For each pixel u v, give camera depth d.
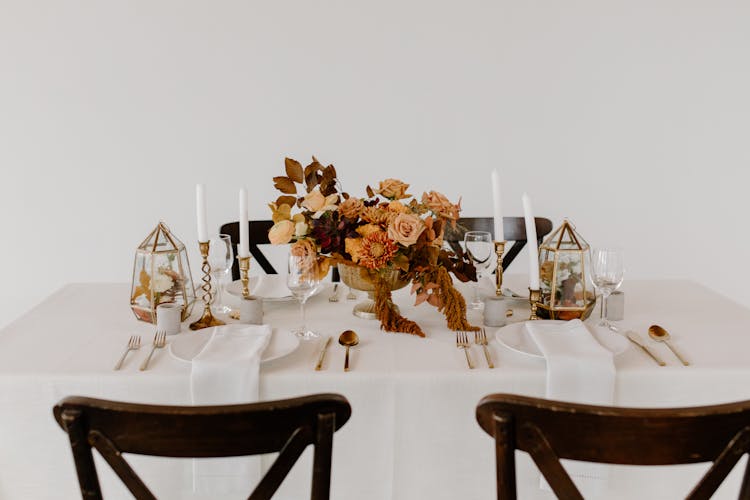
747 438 0.91
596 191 3.53
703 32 3.39
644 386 1.44
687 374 1.44
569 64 3.41
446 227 1.89
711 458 0.93
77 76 3.37
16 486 1.46
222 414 0.91
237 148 3.45
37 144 3.42
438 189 3.51
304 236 1.66
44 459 1.45
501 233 1.78
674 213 3.56
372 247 1.61
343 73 3.39
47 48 3.34
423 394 1.43
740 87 3.44
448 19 3.36
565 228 1.76
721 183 3.53
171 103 3.40
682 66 3.42
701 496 0.95
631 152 3.49
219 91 3.40
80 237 3.52
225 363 1.40
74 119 3.41
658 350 1.57
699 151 3.50
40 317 1.83
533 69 3.41
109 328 1.74
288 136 3.45
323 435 0.95
